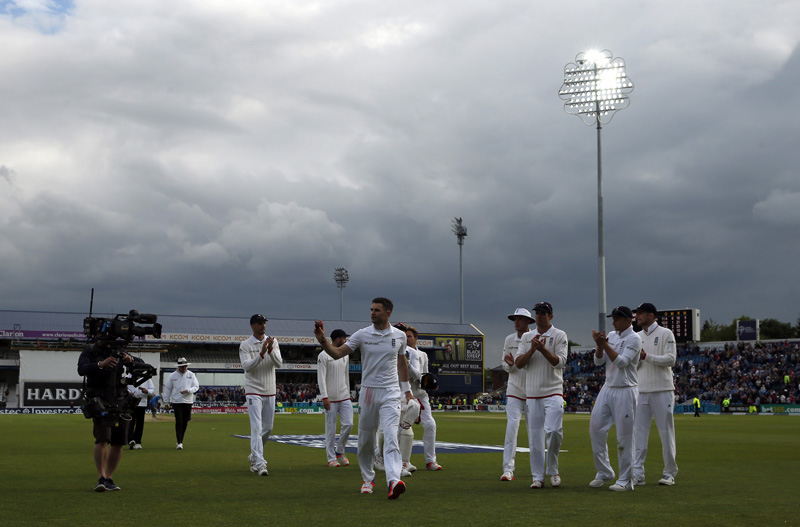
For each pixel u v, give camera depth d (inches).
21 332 2598.4
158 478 445.7
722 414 2374.5
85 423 1352.1
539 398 415.8
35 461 560.7
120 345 379.9
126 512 310.0
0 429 1106.7
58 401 2213.3
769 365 2691.9
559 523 286.2
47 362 2212.1
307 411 2536.9
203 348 2945.4
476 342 3230.8
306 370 3016.7
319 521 288.8
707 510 321.7
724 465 562.9
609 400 402.6
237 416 1953.7
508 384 457.1
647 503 343.0
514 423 445.7
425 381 507.2
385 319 368.8
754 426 1409.9
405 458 484.7
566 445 808.9
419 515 304.7
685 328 2871.6
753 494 379.6
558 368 417.7
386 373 365.4
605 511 317.4
